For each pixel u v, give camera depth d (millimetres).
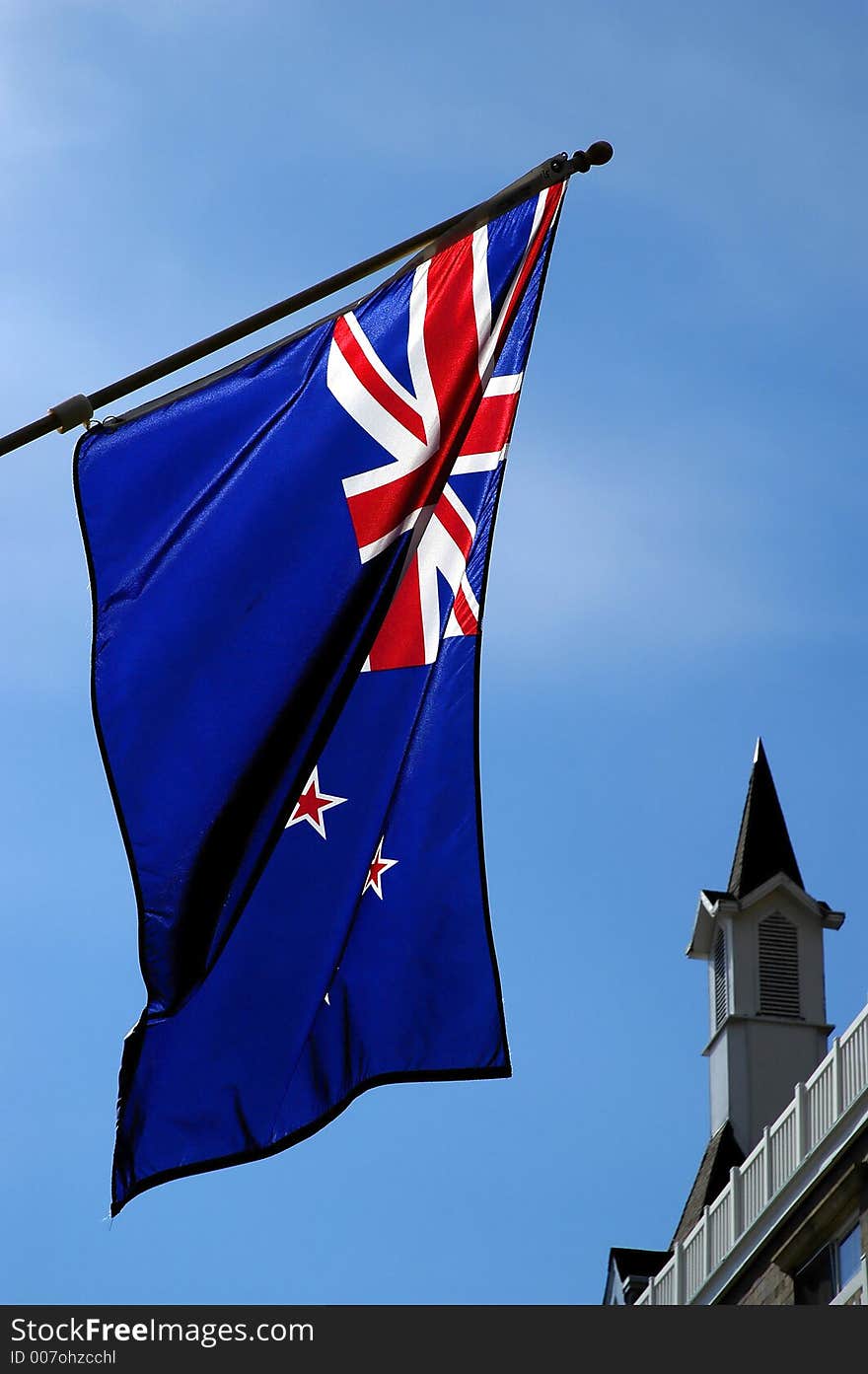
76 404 15219
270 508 15766
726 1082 58750
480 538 16328
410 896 15781
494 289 16672
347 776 15891
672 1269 46250
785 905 61438
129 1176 14547
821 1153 40281
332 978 15492
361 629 15734
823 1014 59719
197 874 15008
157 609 15367
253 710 15289
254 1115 14945
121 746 15125
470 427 16359
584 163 16984
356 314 16484
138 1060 14812
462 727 16125
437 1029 15492
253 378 16047
